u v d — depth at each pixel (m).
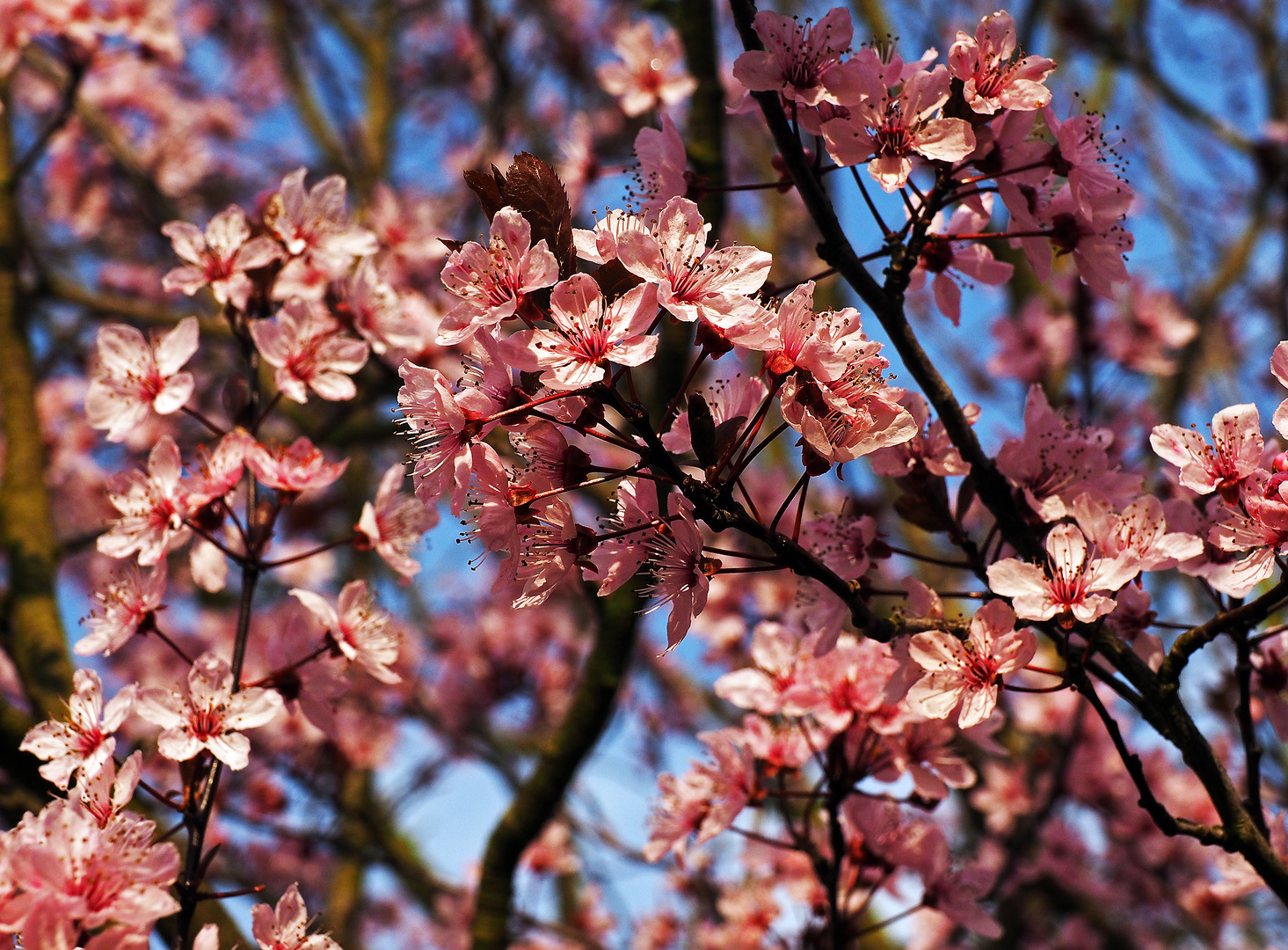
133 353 0.69
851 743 0.69
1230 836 0.60
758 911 0.79
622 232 0.59
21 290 1.03
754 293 0.59
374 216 0.95
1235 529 0.60
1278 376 0.60
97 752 0.63
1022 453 0.64
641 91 0.86
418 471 0.59
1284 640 0.65
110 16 0.94
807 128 0.62
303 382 0.69
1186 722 0.61
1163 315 0.99
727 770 0.70
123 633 0.65
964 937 0.97
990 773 0.99
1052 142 0.63
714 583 1.09
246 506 0.68
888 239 0.62
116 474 0.66
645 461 0.58
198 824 0.62
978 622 0.60
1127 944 1.06
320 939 0.62
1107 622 0.63
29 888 0.58
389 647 0.68
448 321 0.59
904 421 0.59
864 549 0.64
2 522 0.85
